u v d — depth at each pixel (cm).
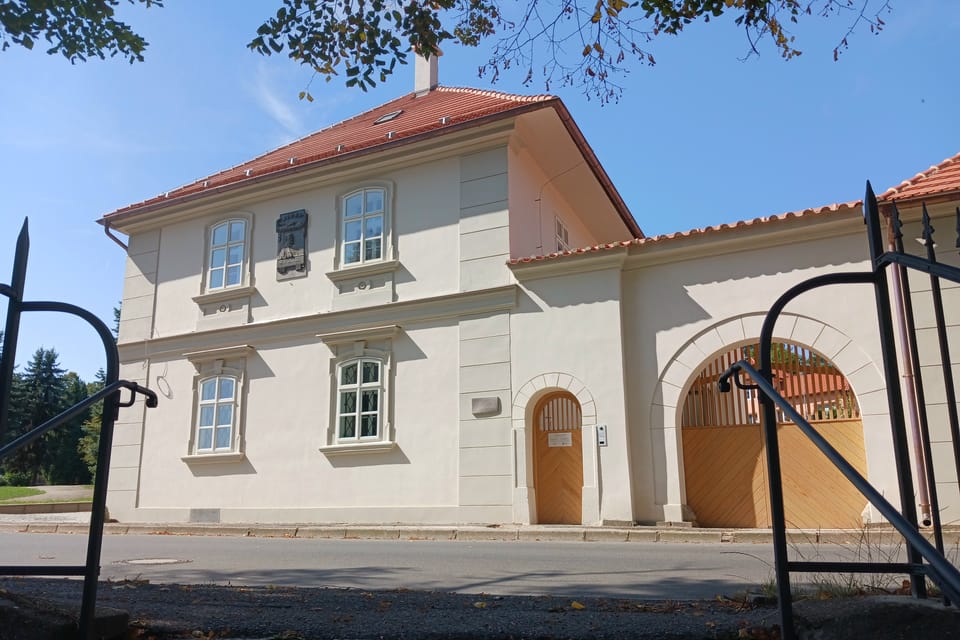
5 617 348
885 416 1284
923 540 226
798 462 1380
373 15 866
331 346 1834
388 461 1708
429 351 1719
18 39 825
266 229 2011
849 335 1338
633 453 1484
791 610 337
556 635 383
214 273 2069
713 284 1478
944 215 1274
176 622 430
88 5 820
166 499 1970
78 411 349
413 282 1778
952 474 1205
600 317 1545
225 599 541
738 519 1416
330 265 1891
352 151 1856
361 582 782
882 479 1269
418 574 845
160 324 2116
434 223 1786
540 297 1617
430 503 1639
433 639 391
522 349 1611
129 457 2045
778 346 1434
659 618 423
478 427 1617
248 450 1886
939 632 303
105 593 565
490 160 1747
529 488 1544
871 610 325
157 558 1066
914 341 416
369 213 1873
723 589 689
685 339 1482
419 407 1700
